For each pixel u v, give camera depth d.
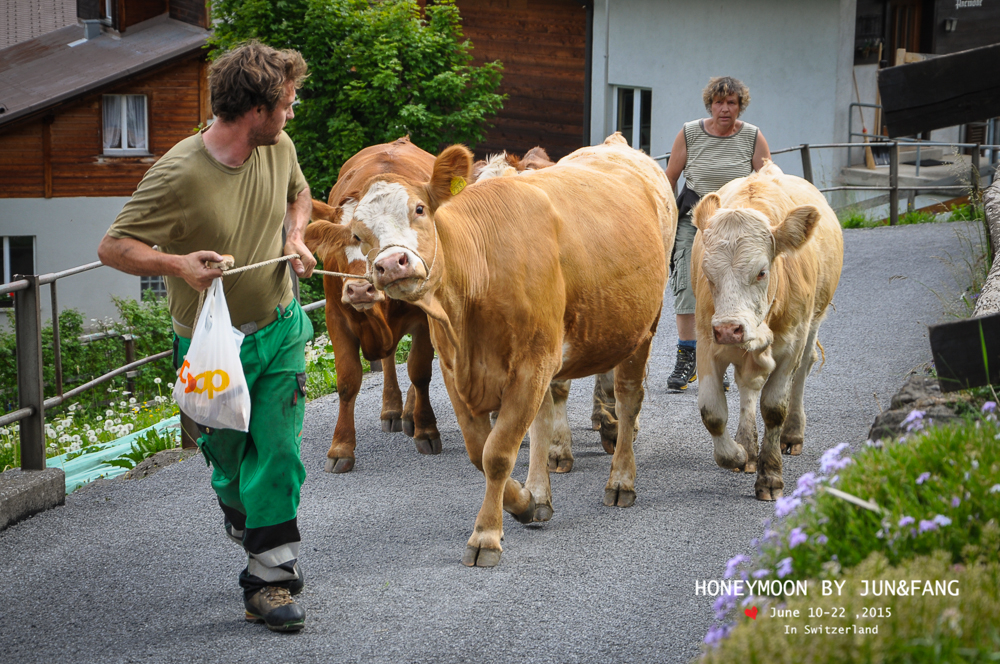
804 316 5.16
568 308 4.68
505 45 23.81
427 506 5.31
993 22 20.88
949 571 2.57
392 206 3.81
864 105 18.17
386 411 6.96
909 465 3.17
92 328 25.33
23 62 30.34
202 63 27.69
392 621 3.87
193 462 6.31
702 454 6.05
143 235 3.52
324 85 20.98
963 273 10.77
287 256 3.79
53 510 5.41
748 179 5.85
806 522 3.08
